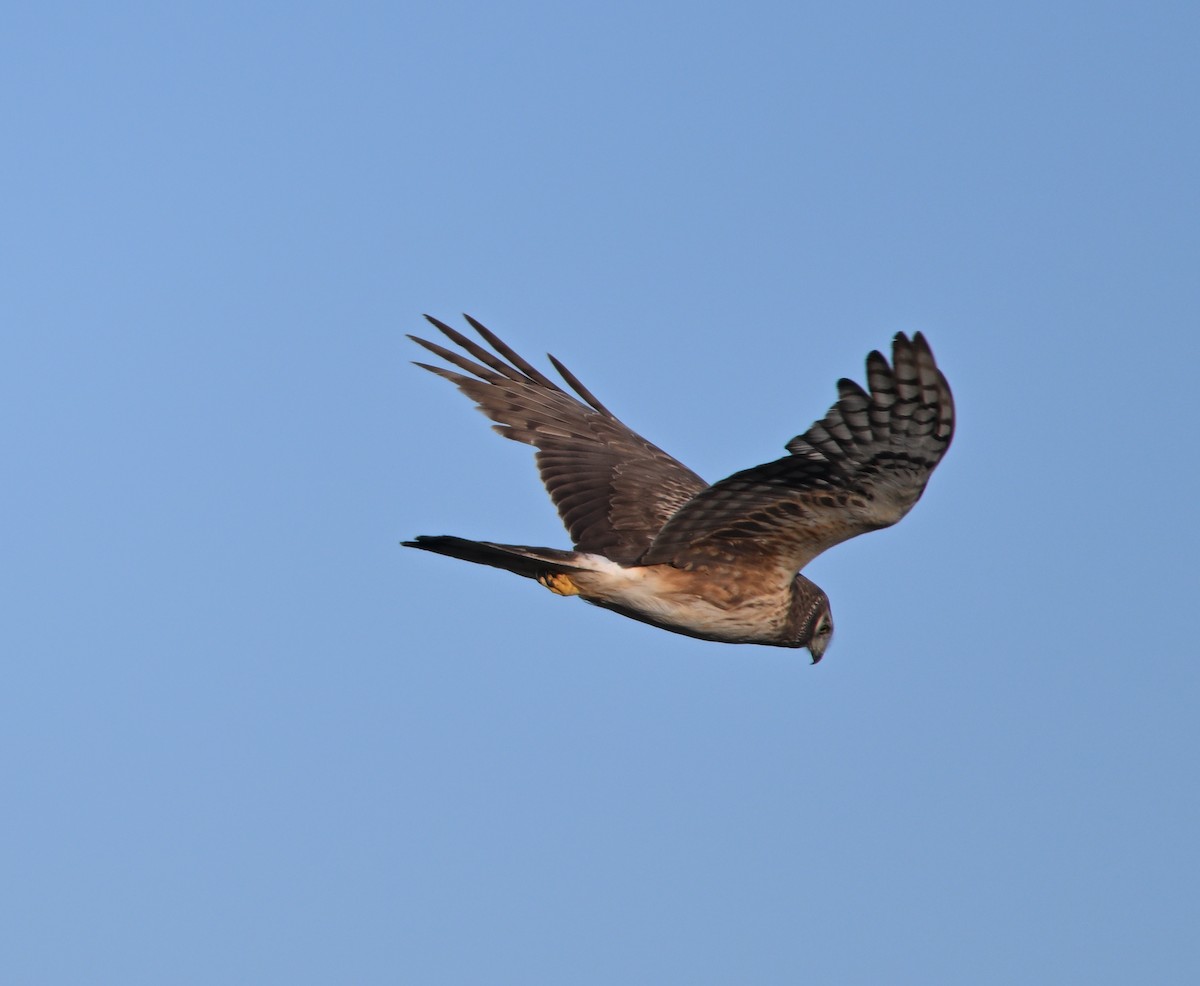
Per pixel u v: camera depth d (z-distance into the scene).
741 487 11.64
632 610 12.91
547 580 12.83
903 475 11.01
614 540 14.15
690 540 12.48
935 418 10.35
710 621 12.83
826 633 14.16
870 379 10.21
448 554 12.80
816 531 12.07
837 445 10.85
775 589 12.76
